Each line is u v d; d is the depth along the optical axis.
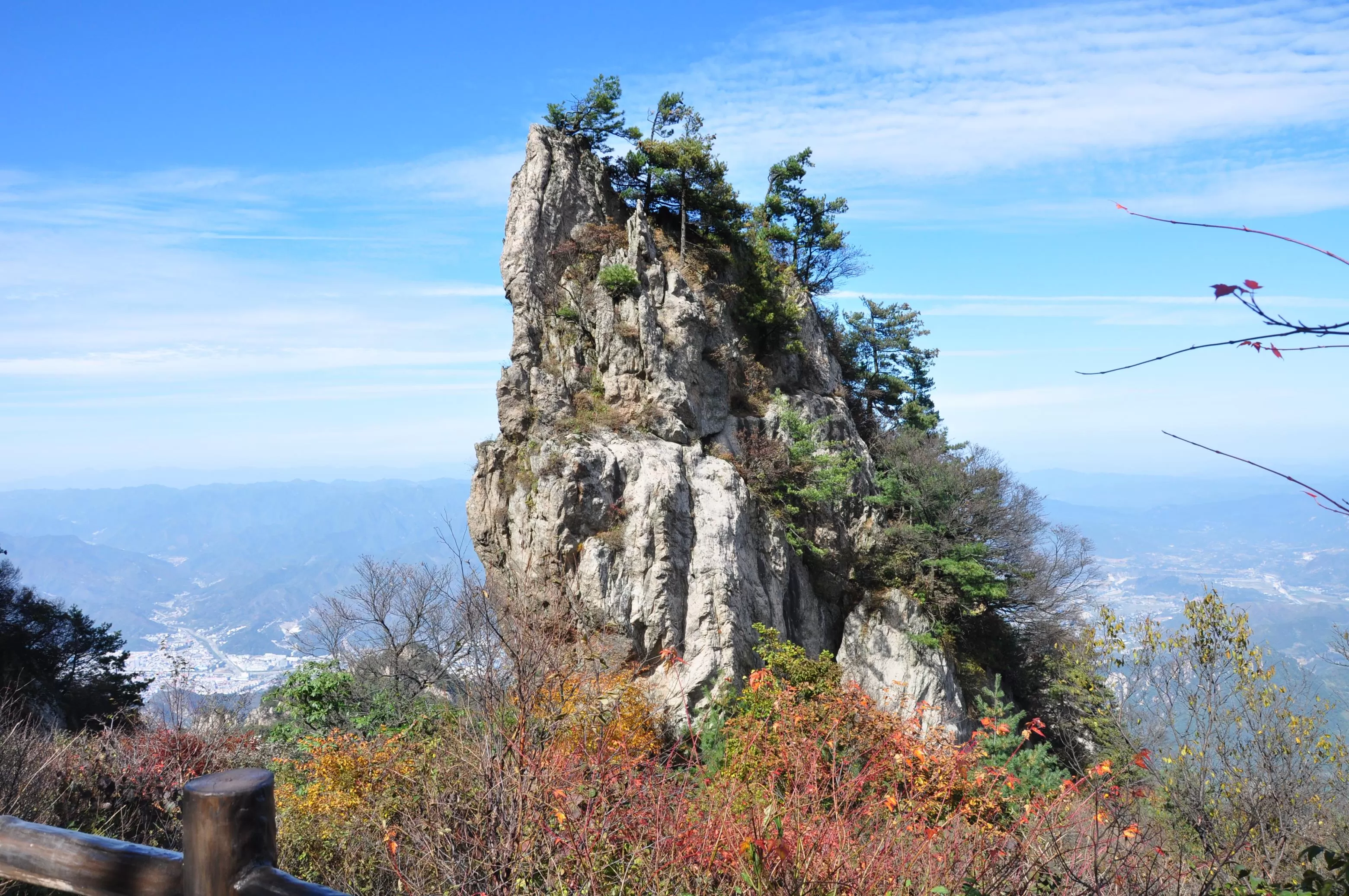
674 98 47.66
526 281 42.28
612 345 40.75
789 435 44.62
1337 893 6.54
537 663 9.67
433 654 23.88
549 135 45.59
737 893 6.72
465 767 8.30
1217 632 13.53
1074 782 7.92
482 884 6.77
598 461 36.06
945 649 42.00
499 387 39.38
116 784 10.95
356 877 9.12
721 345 44.81
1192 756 11.40
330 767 12.11
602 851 6.98
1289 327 3.18
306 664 24.22
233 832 2.92
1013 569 45.00
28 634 40.59
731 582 36.09
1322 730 12.09
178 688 17.88
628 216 47.22
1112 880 6.62
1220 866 7.47
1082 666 17.84
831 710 12.27
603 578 34.38
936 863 7.19
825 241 60.34
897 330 62.97
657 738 11.77
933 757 9.55
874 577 44.34
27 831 3.44
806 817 7.65
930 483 45.03
